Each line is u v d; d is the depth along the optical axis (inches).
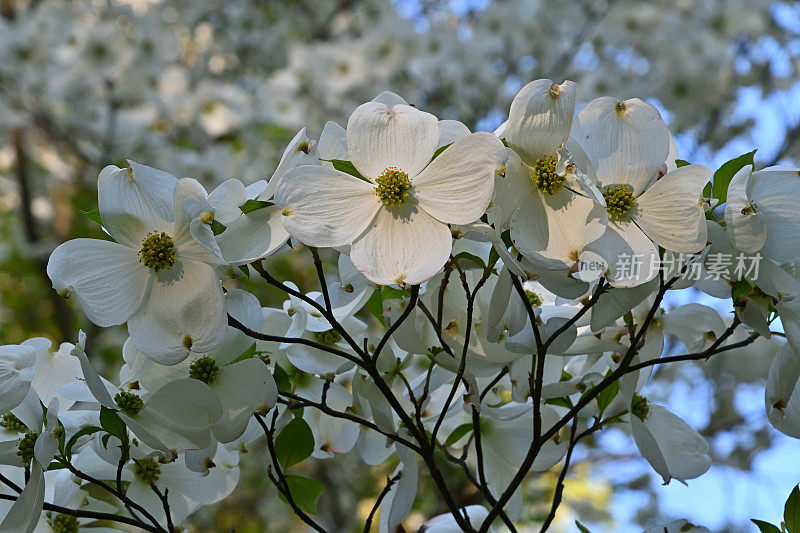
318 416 32.8
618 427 73.5
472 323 30.6
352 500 84.4
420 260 28.2
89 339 88.3
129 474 31.9
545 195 28.5
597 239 28.3
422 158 28.7
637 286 29.0
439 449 33.0
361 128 28.8
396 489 31.9
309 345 30.3
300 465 82.2
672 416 32.5
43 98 92.4
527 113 28.3
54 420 28.7
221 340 28.6
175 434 29.4
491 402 32.5
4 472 31.3
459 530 32.5
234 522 89.3
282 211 28.2
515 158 28.4
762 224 28.2
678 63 93.2
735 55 93.9
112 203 29.0
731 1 93.3
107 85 93.8
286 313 31.9
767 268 29.0
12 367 28.9
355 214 28.5
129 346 30.7
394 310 30.3
